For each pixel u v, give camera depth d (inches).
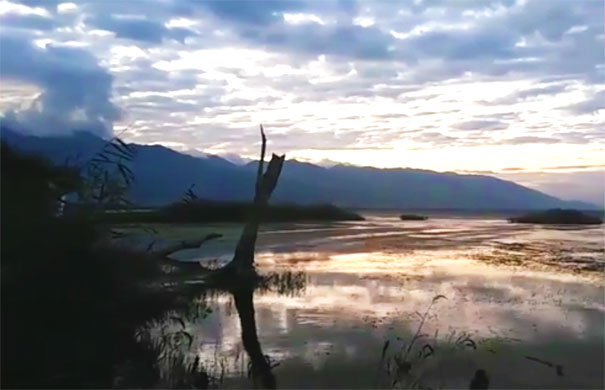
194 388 425.7
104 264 524.1
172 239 1402.6
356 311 724.0
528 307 762.2
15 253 470.6
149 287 613.6
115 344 491.5
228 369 474.0
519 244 1985.7
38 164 548.7
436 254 1542.8
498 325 648.4
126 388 418.0
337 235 2383.1
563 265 1286.9
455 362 501.7
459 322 662.5
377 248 1723.7
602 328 636.7
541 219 5128.0
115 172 624.4
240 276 914.1
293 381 446.3
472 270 1176.2
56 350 445.4
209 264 1074.7
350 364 491.5
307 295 850.1
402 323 653.3
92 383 423.5
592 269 1211.2
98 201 601.3
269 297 831.7
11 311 439.2
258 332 605.0
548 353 532.4
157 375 448.5
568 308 756.6
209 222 2224.4
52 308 462.3
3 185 491.2
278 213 4291.3
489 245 1916.8
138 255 613.3
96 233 544.4
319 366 484.7
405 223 4232.3
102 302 506.3
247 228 954.7
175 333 576.1
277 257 1411.2
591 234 2792.8
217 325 637.3
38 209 515.8
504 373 472.7
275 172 991.0
